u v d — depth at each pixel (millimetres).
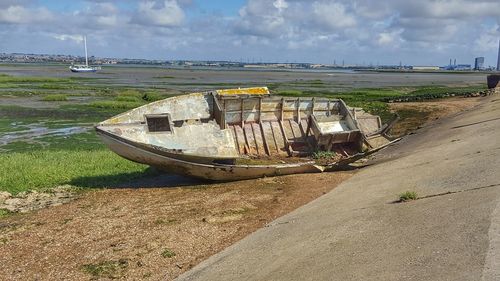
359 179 16094
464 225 8062
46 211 14234
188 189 16562
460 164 13891
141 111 17156
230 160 17375
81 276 9727
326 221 10867
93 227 12656
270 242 10328
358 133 19734
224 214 13375
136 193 16156
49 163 19703
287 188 16047
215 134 18000
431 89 67938
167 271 9844
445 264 6672
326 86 80375
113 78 100562
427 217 9164
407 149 21516
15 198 15484
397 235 8547
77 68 134250
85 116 36750
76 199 15508
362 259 7789
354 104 43938
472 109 33562
